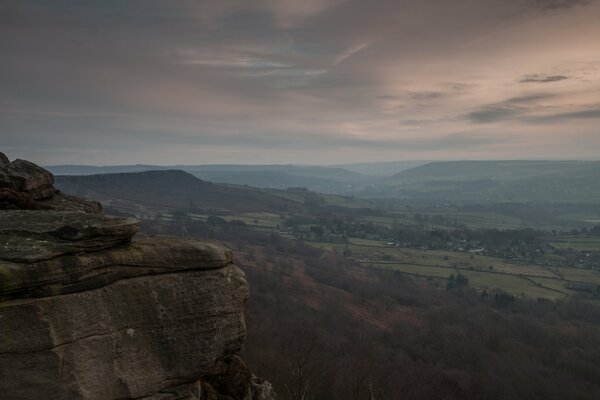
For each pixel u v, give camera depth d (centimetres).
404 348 6169
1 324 1288
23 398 1305
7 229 1435
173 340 1554
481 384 5222
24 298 1332
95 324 1420
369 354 5488
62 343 1359
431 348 6216
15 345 1302
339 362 4941
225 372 1817
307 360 4644
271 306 6712
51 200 2152
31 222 1478
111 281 1470
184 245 1620
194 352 1586
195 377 1588
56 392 1341
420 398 4709
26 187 2017
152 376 1505
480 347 6325
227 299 1662
